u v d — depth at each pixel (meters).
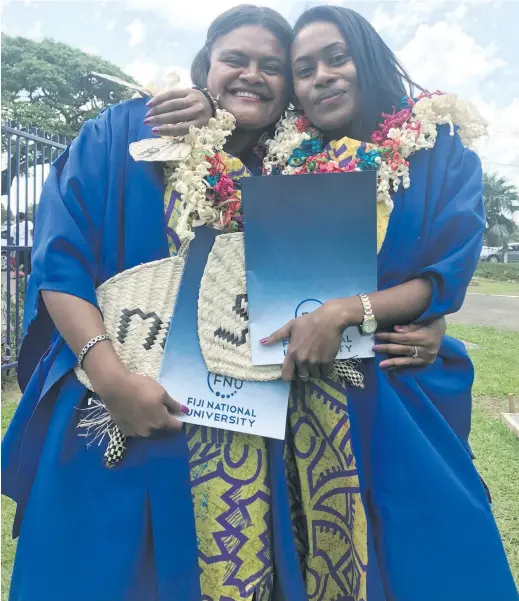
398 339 1.32
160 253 1.35
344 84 1.39
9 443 1.46
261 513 1.38
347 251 1.29
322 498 1.47
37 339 1.50
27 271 4.68
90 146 1.41
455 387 1.54
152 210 1.35
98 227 1.37
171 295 1.32
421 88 1.57
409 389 1.43
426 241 1.39
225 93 1.43
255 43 1.41
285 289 1.30
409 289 1.31
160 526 1.28
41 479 1.31
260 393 1.30
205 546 1.36
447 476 1.35
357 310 1.25
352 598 1.46
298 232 1.29
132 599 1.27
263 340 1.28
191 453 1.35
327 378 1.39
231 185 1.34
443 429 1.43
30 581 1.26
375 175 1.27
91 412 1.33
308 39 1.39
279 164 1.45
